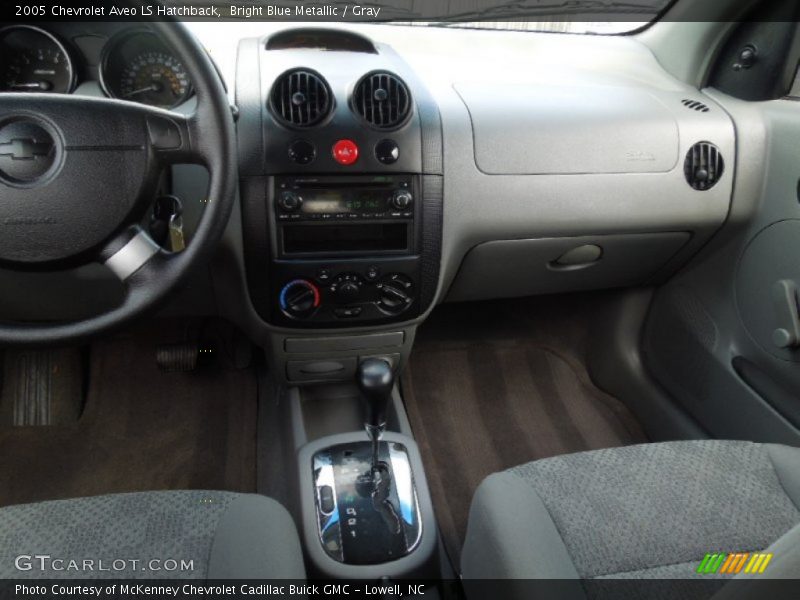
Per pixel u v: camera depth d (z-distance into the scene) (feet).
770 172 4.56
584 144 4.40
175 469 5.22
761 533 2.84
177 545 2.72
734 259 4.85
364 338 4.53
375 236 4.16
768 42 4.51
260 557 2.67
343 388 5.18
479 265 4.76
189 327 6.02
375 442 4.08
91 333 2.92
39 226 2.82
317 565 3.84
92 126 2.71
